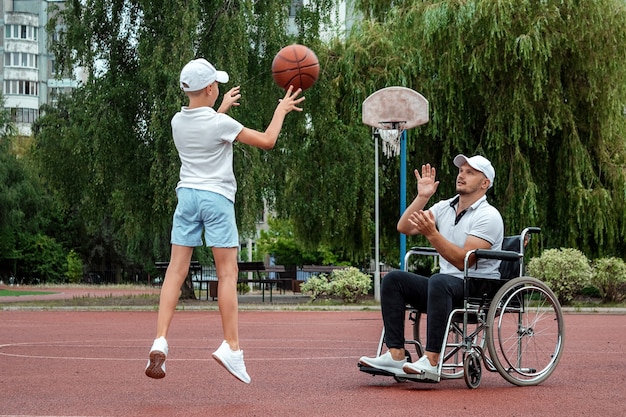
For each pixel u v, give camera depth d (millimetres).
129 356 9930
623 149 27484
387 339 7176
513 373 7391
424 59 26984
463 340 7160
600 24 25703
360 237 30453
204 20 24391
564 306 23219
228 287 6594
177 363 9047
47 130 26703
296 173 27453
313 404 6172
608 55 26047
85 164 26281
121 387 7125
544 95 26281
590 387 7207
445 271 7426
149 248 52562
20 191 48094
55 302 27078
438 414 5742
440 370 6949
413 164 28000
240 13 23609
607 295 24266
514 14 25812
